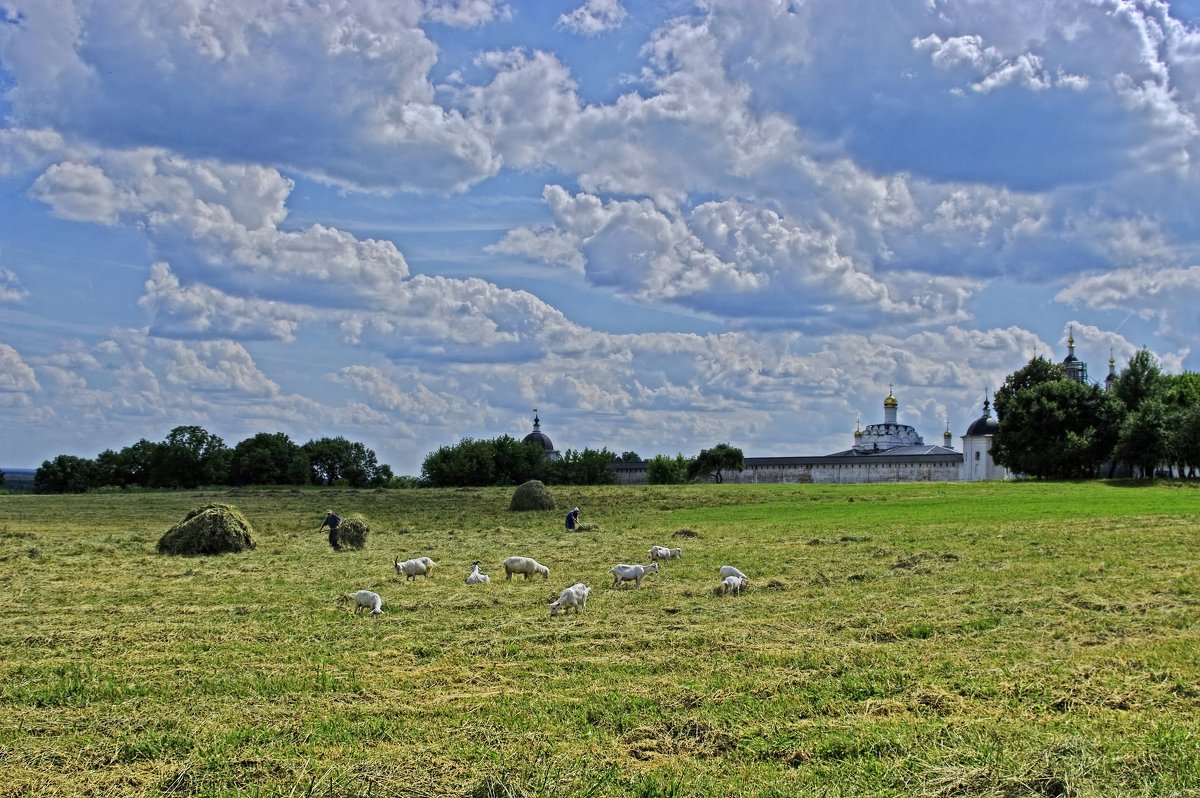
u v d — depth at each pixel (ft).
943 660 49.34
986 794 31.89
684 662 50.31
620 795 32.45
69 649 56.95
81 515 227.40
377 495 307.99
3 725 41.19
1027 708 41.09
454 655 53.31
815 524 149.79
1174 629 57.52
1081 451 359.25
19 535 157.69
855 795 31.94
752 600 71.56
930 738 36.99
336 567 102.42
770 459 515.50
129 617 68.59
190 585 87.35
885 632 57.11
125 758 37.29
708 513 189.98
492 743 37.60
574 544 128.67
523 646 55.52
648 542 128.16
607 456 577.02
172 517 219.82
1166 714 39.81
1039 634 56.24
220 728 40.01
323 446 554.87
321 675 48.78
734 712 40.88
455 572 96.07
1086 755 34.14
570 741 37.78
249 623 65.26
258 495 323.16
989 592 72.18
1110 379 502.38
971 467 492.13
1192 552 96.89
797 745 36.73
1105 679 44.83
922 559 94.58
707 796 32.17
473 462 507.71
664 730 39.09
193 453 503.61
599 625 61.87
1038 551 100.12
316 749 37.22
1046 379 426.92
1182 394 421.18
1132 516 148.15
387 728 39.55
